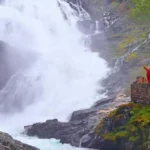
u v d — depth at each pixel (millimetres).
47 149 77062
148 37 138500
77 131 83312
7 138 67500
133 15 158000
